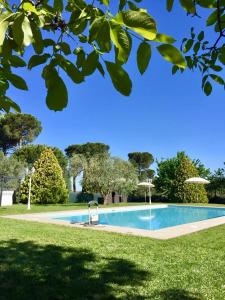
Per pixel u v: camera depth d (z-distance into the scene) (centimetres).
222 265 682
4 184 2673
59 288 523
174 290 523
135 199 3416
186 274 611
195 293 512
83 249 811
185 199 3081
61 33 131
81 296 492
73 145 4803
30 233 1059
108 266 654
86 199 3247
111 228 1238
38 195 2886
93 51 113
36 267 634
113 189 2764
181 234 1103
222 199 3112
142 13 91
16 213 1872
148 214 2334
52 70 127
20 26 104
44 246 838
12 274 588
